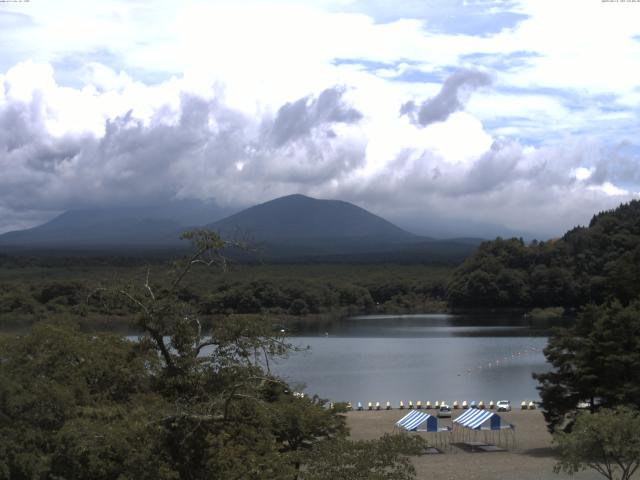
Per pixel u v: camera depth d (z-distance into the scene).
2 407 33.97
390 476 33.62
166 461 31.27
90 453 31.06
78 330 45.09
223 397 32.38
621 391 69.38
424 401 112.19
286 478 31.70
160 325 33.97
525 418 95.06
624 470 51.97
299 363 151.12
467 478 62.78
